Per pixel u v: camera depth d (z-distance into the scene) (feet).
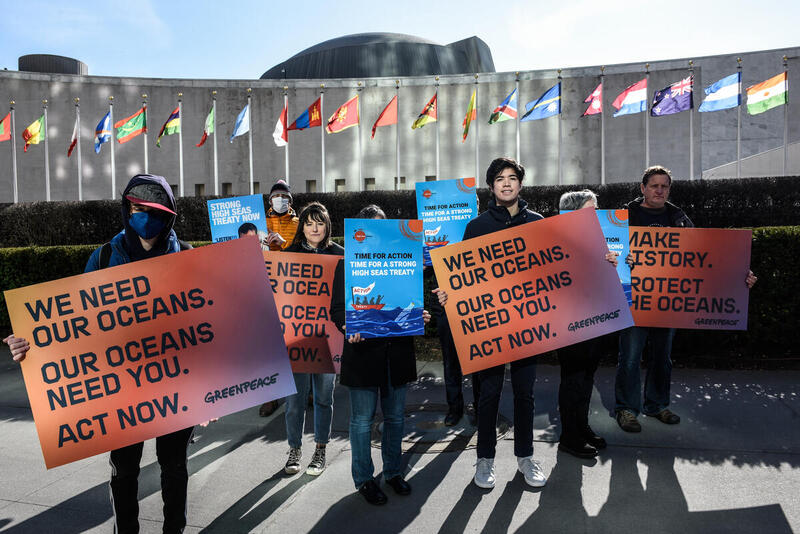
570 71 68.59
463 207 18.45
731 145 73.05
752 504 9.80
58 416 8.06
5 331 30.63
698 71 66.44
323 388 12.27
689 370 19.33
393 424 10.94
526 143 69.36
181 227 40.75
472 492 10.75
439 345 24.89
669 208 14.92
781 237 20.16
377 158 71.46
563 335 11.14
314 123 53.36
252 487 11.42
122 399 8.27
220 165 72.08
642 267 13.94
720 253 13.83
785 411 14.67
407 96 71.77
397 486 10.82
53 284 8.10
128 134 55.42
